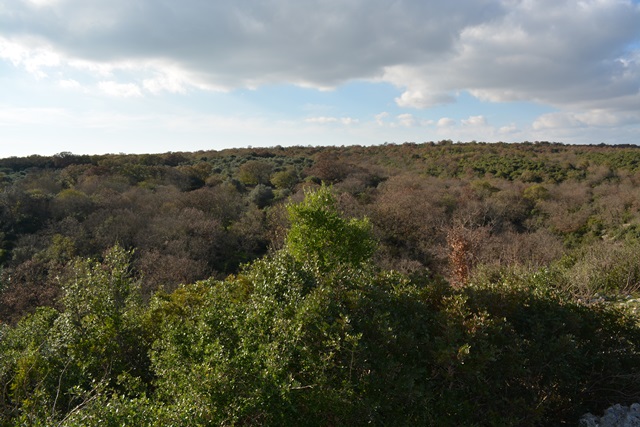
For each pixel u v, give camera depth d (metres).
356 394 3.29
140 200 24.86
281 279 4.80
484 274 9.05
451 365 3.61
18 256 17.28
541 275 6.00
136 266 17.33
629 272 8.48
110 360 5.41
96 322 5.65
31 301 14.45
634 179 32.34
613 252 9.78
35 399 4.12
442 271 17.59
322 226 7.24
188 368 3.88
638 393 4.23
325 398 3.17
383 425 3.29
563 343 4.02
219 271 19.94
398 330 3.97
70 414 3.19
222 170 40.38
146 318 6.22
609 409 4.00
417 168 44.53
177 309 6.31
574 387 4.17
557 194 30.03
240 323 4.12
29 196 22.08
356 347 3.43
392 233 22.41
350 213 22.83
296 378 3.50
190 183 34.34
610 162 40.66
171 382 3.87
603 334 4.68
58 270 15.78
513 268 8.98
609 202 25.62
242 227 22.98
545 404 3.86
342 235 7.29
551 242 19.62
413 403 3.41
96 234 19.69
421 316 4.13
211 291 5.44
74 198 22.91
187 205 24.92
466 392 3.79
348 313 3.96
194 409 2.99
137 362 5.71
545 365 4.02
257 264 6.10
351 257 7.32
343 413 3.17
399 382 3.32
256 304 4.28
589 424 3.83
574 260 11.16
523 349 4.04
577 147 54.00
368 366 3.41
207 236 21.25
